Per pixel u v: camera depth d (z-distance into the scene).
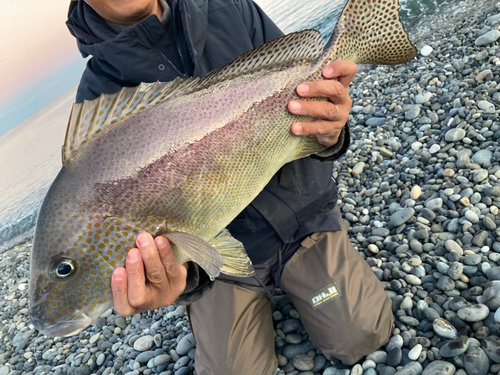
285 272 0.43
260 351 0.41
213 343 0.41
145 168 0.29
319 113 0.34
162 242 0.27
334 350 0.39
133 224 0.28
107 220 0.28
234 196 0.32
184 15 0.38
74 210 0.27
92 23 0.40
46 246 0.27
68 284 0.28
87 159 0.28
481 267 0.42
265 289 0.44
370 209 0.60
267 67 0.34
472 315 0.37
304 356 0.42
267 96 0.33
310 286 0.41
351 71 0.34
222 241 0.33
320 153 0.40
